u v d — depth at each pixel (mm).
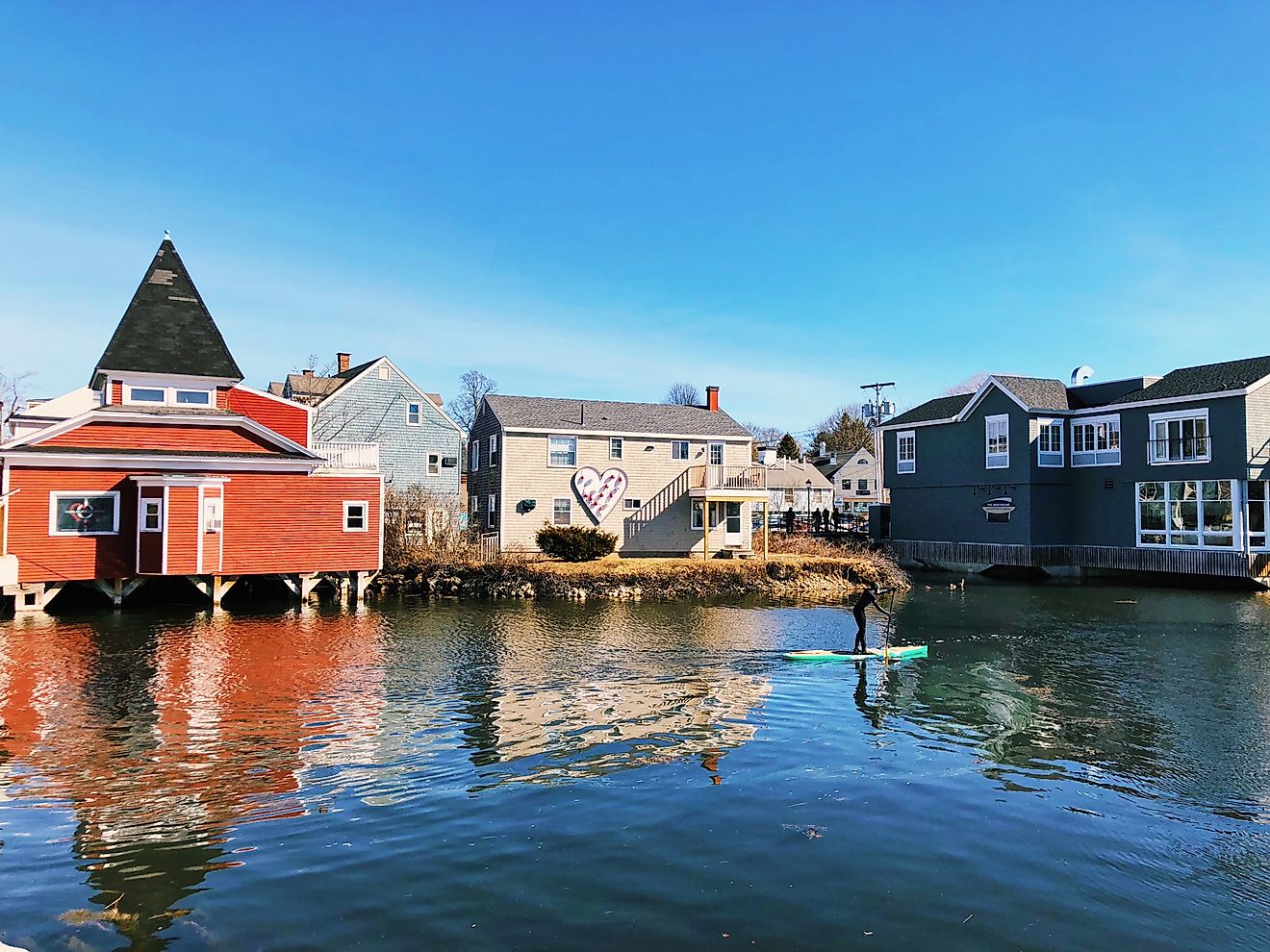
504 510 37312
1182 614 27359
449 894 8219
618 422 40000
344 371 48750
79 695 15938
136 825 9828
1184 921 7902
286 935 7469
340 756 12422
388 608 28250
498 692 16422
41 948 7211
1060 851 9320
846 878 8633
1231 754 12711
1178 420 35625
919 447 47156
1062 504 40250
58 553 25797
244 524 28297
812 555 39344
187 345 29359
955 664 19375
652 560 36000
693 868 8812
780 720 14508
